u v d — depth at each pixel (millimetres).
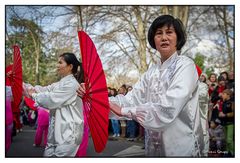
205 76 4609
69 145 3381
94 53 2348
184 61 2191
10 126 3736
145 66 5223
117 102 2424
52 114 3494
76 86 3447
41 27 5469
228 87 4359
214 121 4152
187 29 5172
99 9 5359
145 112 2176
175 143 2148
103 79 2264
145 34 5293
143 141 4891
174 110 2064
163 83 2209
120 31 5336
